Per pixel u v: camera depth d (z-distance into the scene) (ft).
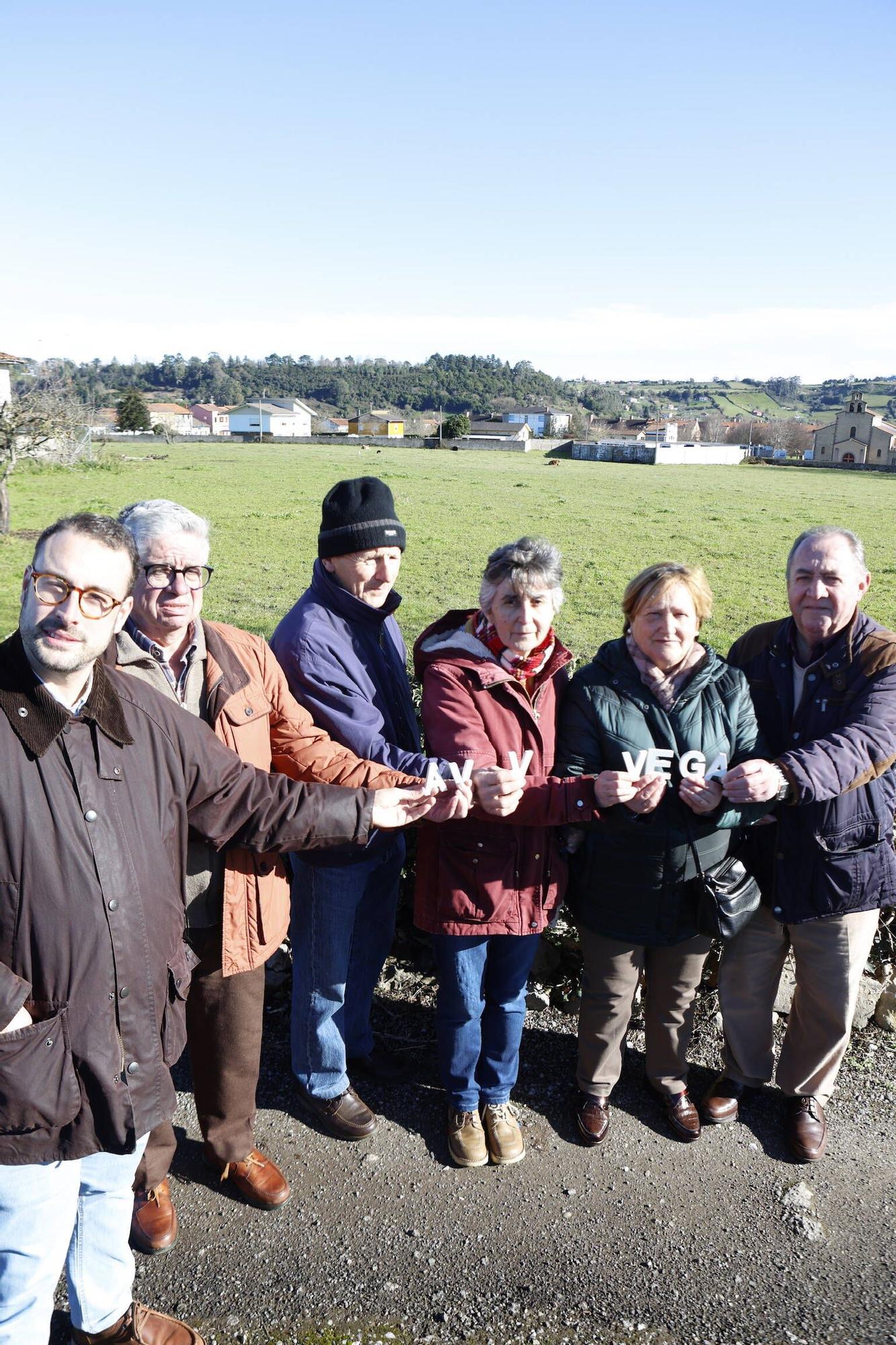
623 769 9.96
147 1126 7.06
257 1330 8.36
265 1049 12.25
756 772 9.33
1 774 6.32
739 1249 9.32
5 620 40.96
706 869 10.05
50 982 6.53
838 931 10.26
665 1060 10.94
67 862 6.51
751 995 11.02
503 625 9.71
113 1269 7.77
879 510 108.68
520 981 10.41
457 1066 10.38
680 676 10.19
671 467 222.07
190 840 8.79
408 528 78.59
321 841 8.24
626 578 55.21
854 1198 10.03
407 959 14.11
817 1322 8.54
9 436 64.75
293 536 70.69
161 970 7.16
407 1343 8.25
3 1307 6.86
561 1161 10.48
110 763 6.83
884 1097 11.64
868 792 10.06
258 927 9.16
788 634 10.82
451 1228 9.49
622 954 10.41
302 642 10.06
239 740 9.00
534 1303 8.66
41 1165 6.69
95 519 6.53
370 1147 10.62
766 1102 11.57
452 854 9.97
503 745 9.78
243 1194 9.80
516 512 93.86
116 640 8.14
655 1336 8.37
